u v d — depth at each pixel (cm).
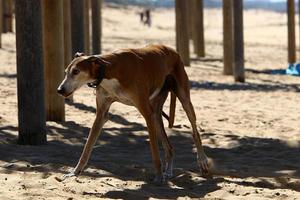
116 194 652
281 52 3117
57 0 1088
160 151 927
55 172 764
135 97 675
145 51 704
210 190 688
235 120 1234
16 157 841
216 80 1931
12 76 1809
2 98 1401
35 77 920
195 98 1534
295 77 2094
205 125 1166
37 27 904
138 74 675
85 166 791
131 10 7919
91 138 711
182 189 692
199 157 760
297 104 1471
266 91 1705
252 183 726
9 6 3297
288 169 814
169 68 739
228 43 2067
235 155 910
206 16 9569
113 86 666
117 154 895
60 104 1137
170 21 7700
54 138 997
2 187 663
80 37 1406
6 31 3272
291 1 2434
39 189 659
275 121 1233
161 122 758
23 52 909
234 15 1872
